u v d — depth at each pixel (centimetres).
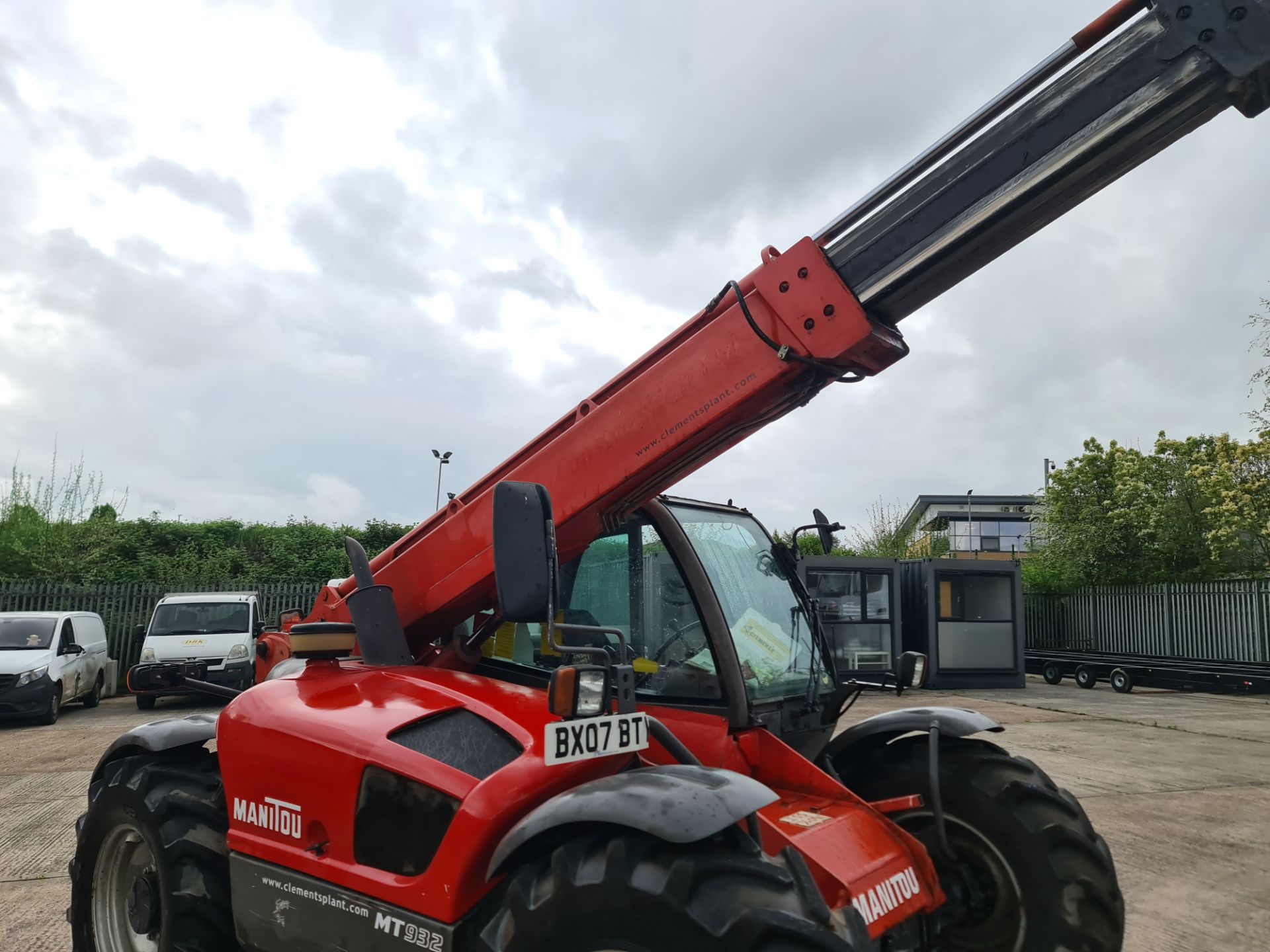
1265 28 199
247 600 1524
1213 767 823
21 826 619
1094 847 276
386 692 264
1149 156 225
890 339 259
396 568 321
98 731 1121
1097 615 2192
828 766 307
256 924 257
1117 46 217
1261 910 441
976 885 289
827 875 217
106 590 1748
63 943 396
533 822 194
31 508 1998
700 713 274
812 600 356
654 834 181
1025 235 243
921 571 1734
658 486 295
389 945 221
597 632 225
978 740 316
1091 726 1123
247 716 275
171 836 285
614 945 176
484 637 318
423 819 224
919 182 245
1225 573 2219
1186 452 2397
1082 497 2550
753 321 257
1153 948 394
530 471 292
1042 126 226
